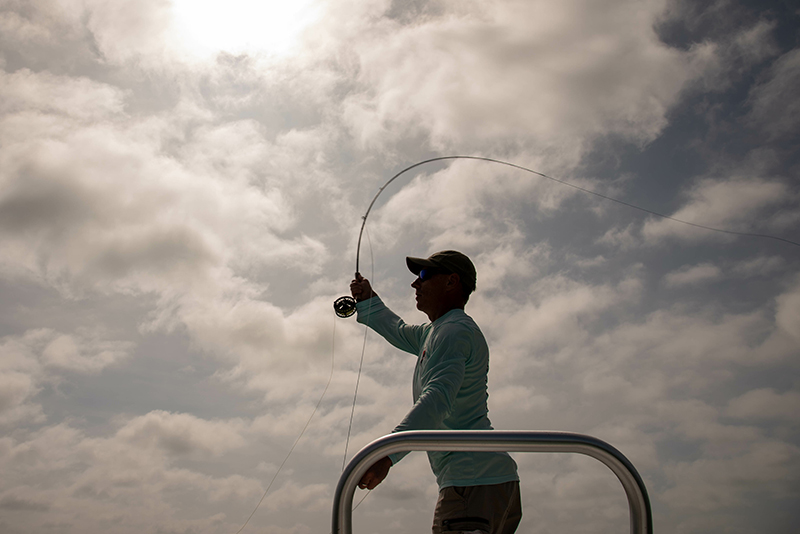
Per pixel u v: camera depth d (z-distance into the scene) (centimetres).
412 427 196
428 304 271
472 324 241
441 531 215
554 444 148
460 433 150
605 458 150
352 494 147
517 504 224
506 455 223
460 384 218
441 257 270
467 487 214
